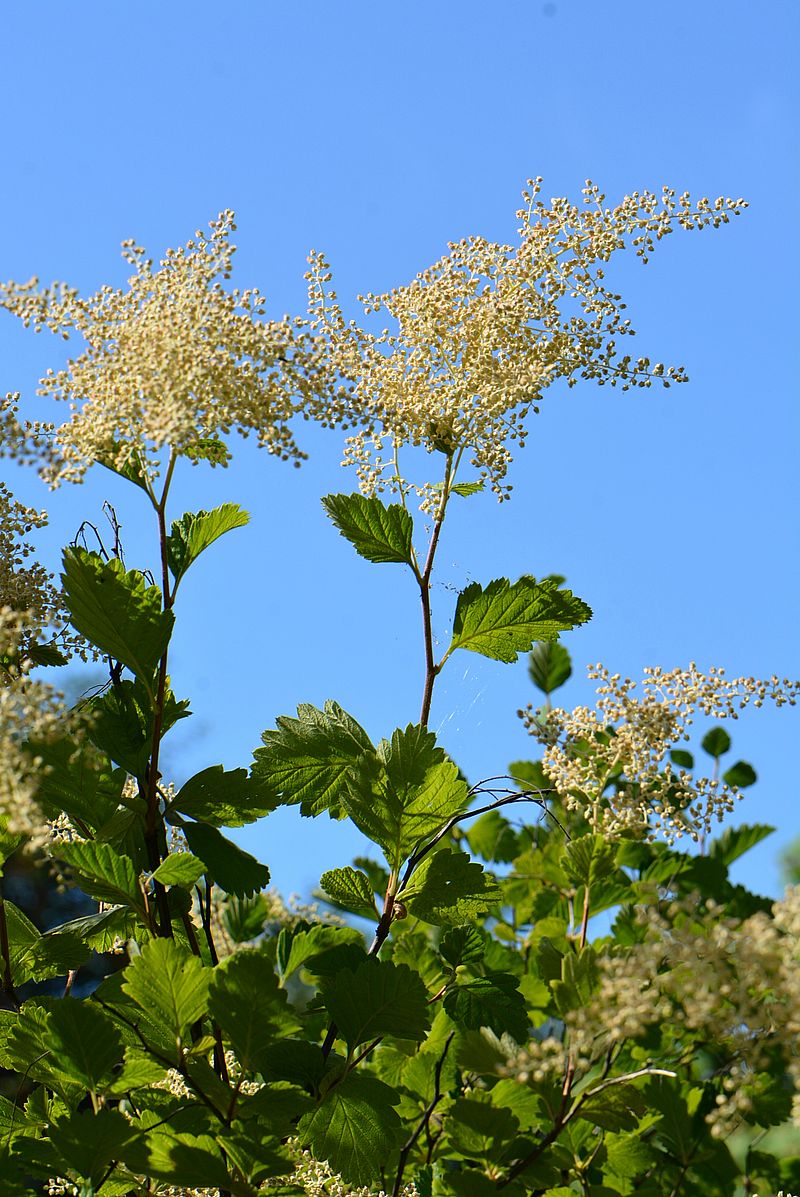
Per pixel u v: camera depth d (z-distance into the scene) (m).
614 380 2.83
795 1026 1.70
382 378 2.81
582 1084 2.85
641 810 3.00
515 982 2.58
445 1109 3.00
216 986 2.04
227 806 2.55
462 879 2.55
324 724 2.83
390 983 2.28
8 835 2.38
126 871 2.33
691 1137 3.10
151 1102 2.39
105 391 2.29
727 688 2.99
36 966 2.55
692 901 1.82
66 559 2.37
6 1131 2.46
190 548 2.57
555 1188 2.76
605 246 2.77
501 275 2.83
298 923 2.90
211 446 2.47
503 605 2.85
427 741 2.59
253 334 2.32
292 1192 2.23
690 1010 1.72
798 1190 3.20
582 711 3.07
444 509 2.83
